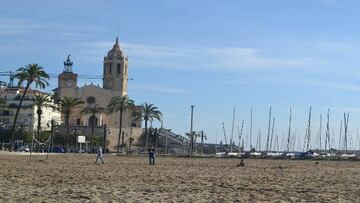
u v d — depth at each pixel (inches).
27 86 4124.0
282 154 5556.1
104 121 7780.5
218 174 1779.0
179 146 7352.4
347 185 1334.9
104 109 6717.5
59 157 3385.8
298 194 1047.6
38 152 4719.5
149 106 6304.1
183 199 906.1
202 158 4409.5
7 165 2028.8
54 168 1916.8
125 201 855.1
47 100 5206.7
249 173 1905.8
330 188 1221.1
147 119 6323.8
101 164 2431.1
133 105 6048.2
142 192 1020.5
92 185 1165.1
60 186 1115.3
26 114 7288.4
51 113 7662.4
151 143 7352.4
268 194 1035.9
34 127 7135.8
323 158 4916.3
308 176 1771.7
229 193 1039.6
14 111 7416.3
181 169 2108.8
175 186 1189.7
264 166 2696.9
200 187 1179.3
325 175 1861.5
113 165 2351.1
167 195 970.1
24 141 6176.2
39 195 911.0
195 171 1959.9
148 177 1512.1
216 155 5300.2
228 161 3543.3
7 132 6402.6
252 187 1211.9
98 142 6702.8
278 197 979.3
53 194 934.4
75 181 1277.1
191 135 5876.0
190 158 4281.5
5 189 1001.5
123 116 7775.6
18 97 7509.8
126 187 1130.7
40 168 1884.8
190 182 1342.3
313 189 1181.7
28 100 7194.9
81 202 826.8
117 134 7234.3
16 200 828.6
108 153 5723.4
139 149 6486.2
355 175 1878.7
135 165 2415.1
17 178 1322.6
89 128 7160.4
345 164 3363.7
